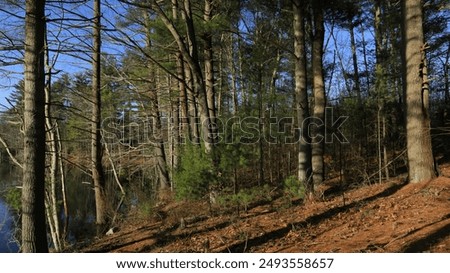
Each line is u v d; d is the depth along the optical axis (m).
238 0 14.02
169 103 19.53
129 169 20.45
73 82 13.32
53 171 11.41
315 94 12.02
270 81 18.31
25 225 5.95
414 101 9.31
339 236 6.96
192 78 13.95
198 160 9.10
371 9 20.55
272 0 13.58
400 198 8.56
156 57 13.91
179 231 9.84
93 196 21.38
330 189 11.95
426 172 9.26
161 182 18.25
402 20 9.41
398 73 13.27
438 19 15.91
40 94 6.14
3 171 15.38
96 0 10.58
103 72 14.62
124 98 17.45
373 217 7.70
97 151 13.38
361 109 12.50
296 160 17.66
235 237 8.20
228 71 22.09
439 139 14.30
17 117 11.07
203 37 12.40
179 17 12.34
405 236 6.11
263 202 11.16
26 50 6.12
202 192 9.27
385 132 12.60
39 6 6.17
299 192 10.30
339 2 13.08
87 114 15.22
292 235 7.64
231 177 9.71
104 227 13.09
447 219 6.52
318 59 11.98
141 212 13.16
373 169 13.62
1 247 12.55
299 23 11.01
